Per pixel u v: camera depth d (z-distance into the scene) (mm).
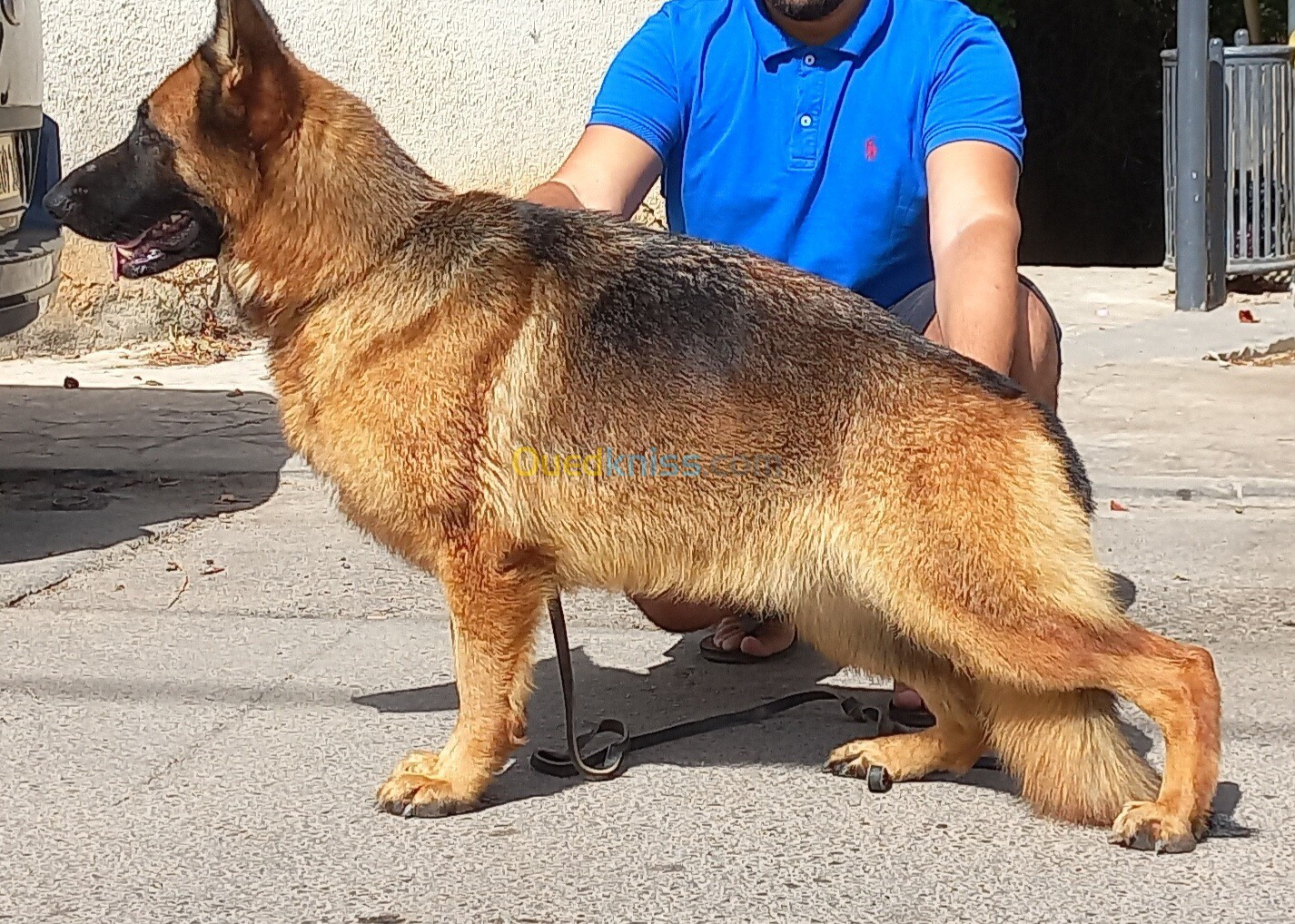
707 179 4172
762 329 3361
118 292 9430
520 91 10227
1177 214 10711
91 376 8703
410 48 9906
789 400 3309
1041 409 3355
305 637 4844
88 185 3496
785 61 4066
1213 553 5844
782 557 3383
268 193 3430
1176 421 7676
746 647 4668
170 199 3490
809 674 4637
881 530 3268
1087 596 3266
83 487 6688
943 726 3775
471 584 3426
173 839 3420
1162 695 3305
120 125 9258
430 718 4168
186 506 6453
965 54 3982
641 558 3438
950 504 3221
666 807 3623
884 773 3715
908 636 3432
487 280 3379
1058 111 17078
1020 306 4090
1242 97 10938
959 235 3744
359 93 9828
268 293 3465
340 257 3416
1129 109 16969
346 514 3559
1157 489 6578
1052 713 3434
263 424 7652
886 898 3150
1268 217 11172
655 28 4219
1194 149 10516
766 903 3129
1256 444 7223
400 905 3119
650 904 3125
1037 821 3533
